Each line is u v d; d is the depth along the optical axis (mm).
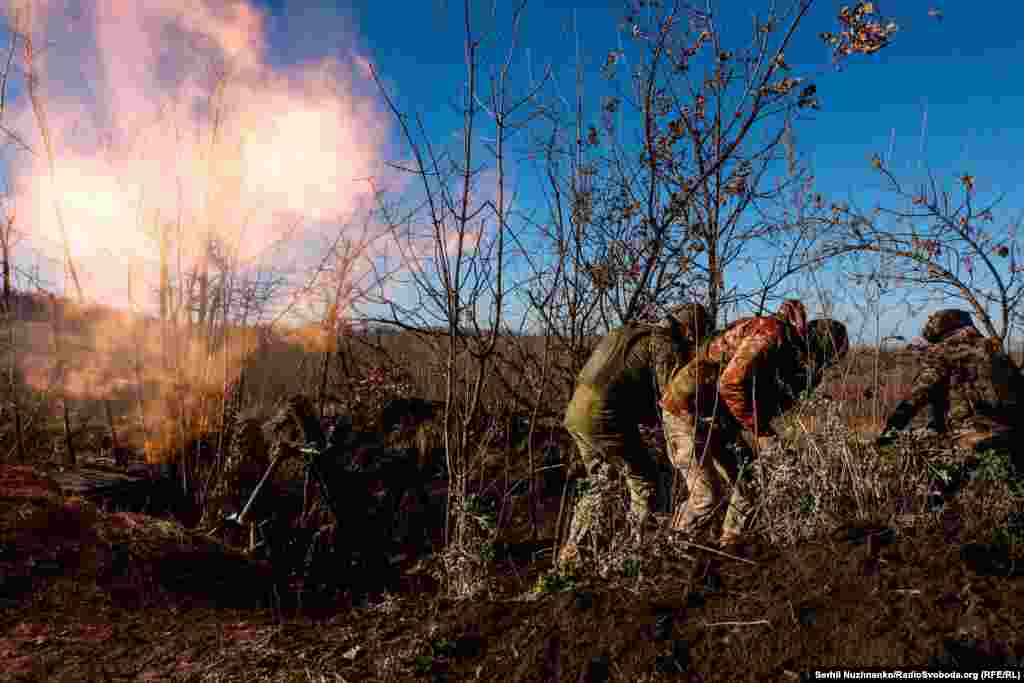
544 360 4699
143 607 4062
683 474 3707
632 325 4035
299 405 5332
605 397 3867
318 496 5316
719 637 2334
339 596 4793
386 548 5285
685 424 3604
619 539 3148
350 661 2846
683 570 2750
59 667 3217
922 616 2189
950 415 3824
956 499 2877
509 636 2664
